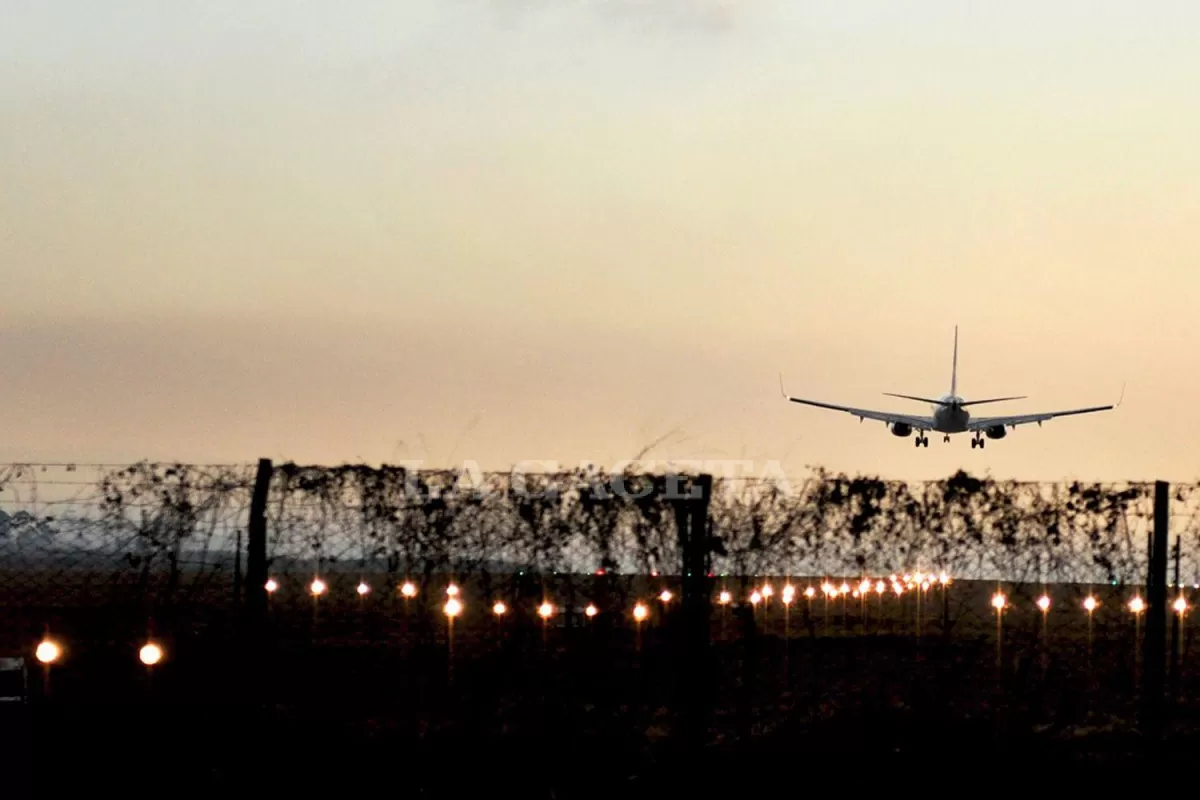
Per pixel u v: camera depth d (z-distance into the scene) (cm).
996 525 5997
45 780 5059
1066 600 6769
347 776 5125
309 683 6362
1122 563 5931
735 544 5962
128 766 5228
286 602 7331
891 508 6000
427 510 5953
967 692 6288
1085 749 5591
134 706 6050
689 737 5428
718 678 6431
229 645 6078
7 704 4534
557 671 5925
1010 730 5744
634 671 5944
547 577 5866
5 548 6266
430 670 6075
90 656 6825
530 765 5281
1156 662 5566
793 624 9062
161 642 6762
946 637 6128
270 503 5975
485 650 5966
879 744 5594
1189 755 5544
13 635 7156
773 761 5388
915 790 5091
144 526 6150
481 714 5788
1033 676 6462
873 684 6406
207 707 5988
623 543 5812
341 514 5969
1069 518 5969
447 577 5991
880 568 5981
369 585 7006
